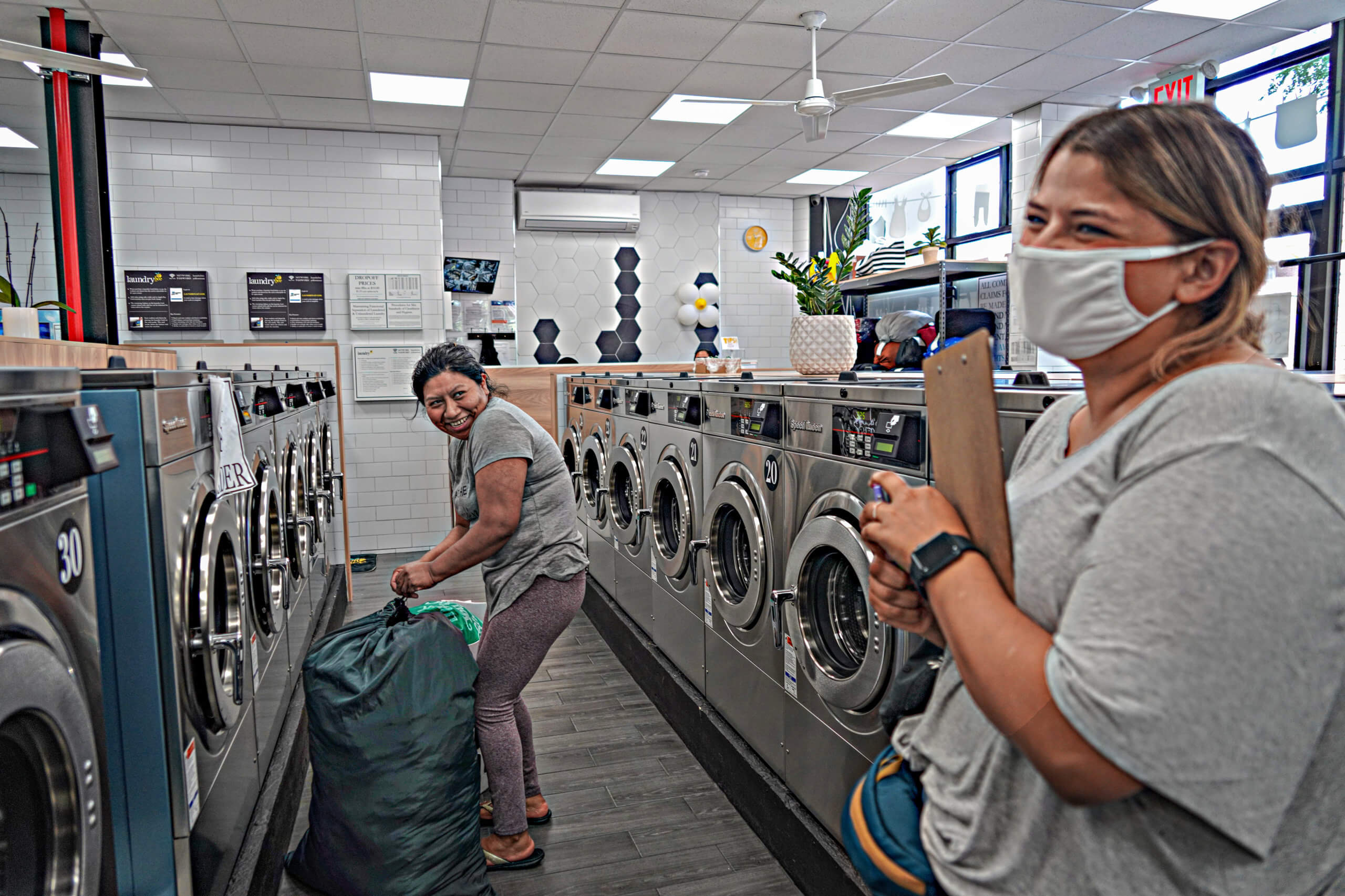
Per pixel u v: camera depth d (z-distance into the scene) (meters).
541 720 3.25
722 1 4.12
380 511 6.51
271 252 6.07
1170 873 0.65
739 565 2.71
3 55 2.95
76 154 4.21
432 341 6.42
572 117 5.91
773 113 5.91
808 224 9.01
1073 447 0.81
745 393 2.52
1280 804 0.59
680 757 2.92
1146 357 0.73
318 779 1.95
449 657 2.02
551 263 8.33
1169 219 0.67
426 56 4.74
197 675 1.58
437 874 1.93
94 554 1.37
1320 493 0.58
